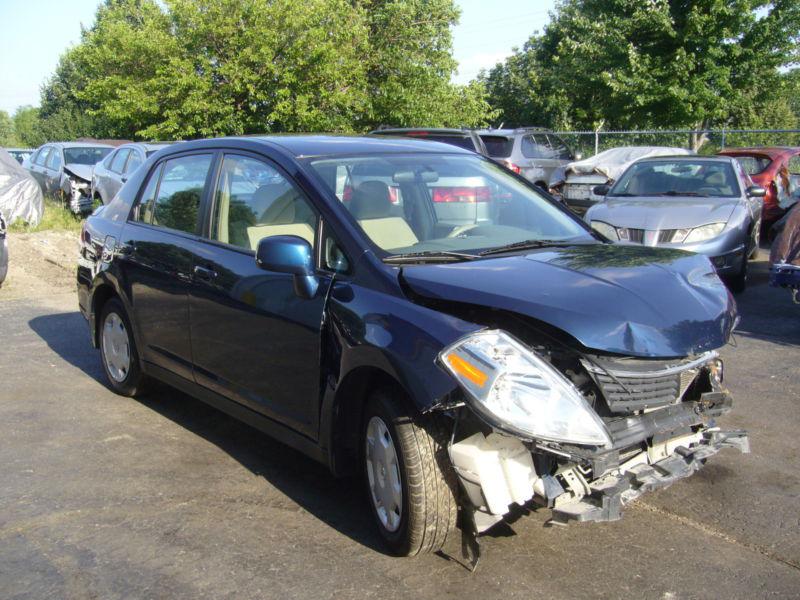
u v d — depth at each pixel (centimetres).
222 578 331
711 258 877
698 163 1034
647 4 2209
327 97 1930
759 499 400
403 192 421
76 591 322
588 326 303
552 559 343
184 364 477
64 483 426
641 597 314
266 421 414
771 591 317
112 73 2050
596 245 409
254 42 1852
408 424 323
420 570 335
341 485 425
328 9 1938
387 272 351
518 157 1623
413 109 2138
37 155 2000
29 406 553
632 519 380
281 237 365
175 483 427
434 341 308
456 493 327
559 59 3073
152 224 520
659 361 320
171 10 1916
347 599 314
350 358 343
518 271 343
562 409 292
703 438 357
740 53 2225
